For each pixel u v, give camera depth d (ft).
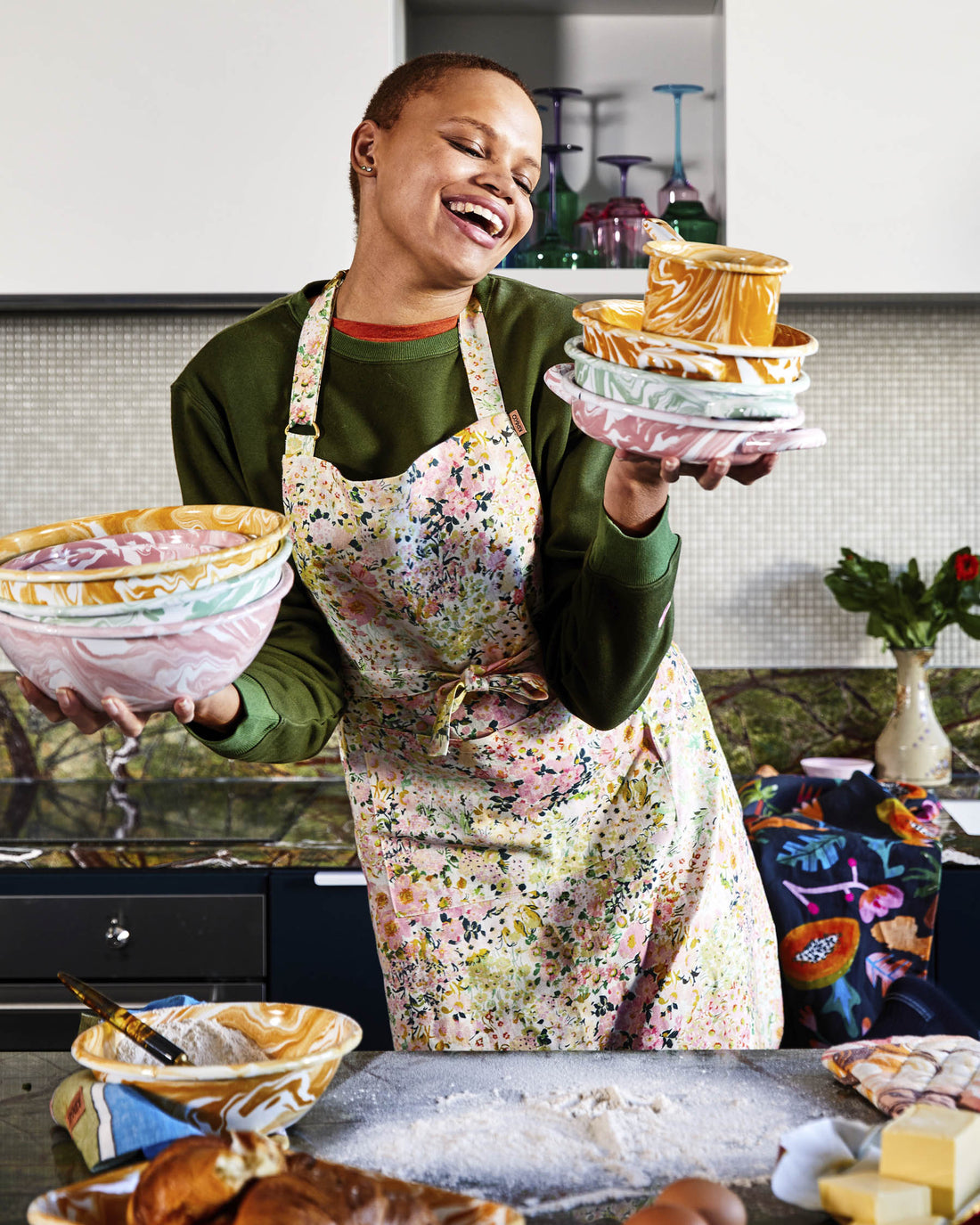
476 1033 4.53
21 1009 6.72
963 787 8.13
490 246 3.90
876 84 6.95
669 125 8.17
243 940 6.72
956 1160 2.27
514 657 4.32
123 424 8.60
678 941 4.47
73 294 7.08
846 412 8.48
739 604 8.59
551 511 4.18
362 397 4.20
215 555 2.62
